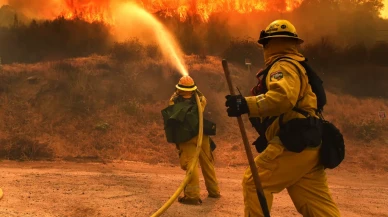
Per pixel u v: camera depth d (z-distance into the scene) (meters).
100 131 13.38
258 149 3.78
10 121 13.19
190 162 6.12
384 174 11.77
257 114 3.36
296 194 3.68
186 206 5.90
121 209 5.54
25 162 10.63
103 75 16.38
